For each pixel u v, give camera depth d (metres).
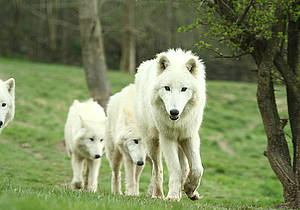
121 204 9.61
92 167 18.92
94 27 33.81
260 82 15.62
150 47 59.75
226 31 15.28
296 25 15.65
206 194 22.05
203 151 34.38
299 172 14.98
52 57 88.25
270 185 25.41
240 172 29.19
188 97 11.85
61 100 47.25
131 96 18.67
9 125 35.28
